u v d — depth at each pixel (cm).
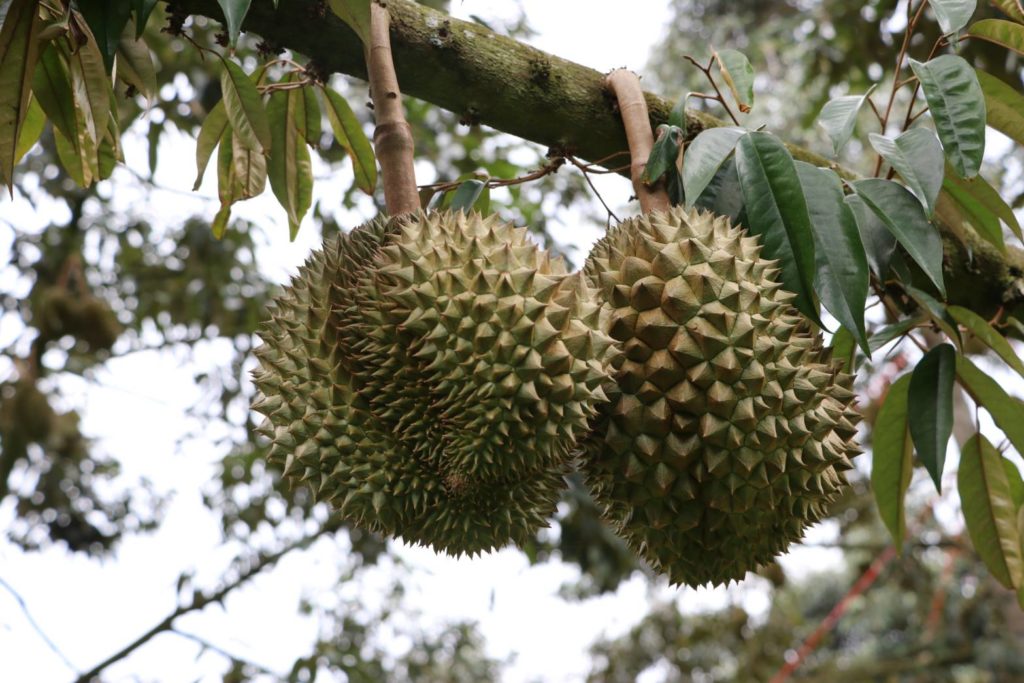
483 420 80
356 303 85
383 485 85
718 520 87
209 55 205
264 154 107
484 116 102
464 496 84
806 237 87
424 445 84
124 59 102
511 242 84
